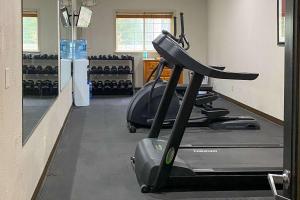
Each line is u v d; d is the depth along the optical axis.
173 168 3.52
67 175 4.02
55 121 5.02
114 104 9.13
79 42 8.91
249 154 4.11
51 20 4.87
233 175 3.53
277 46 6.68
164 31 4.13
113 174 4.05
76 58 8.89
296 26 1.36
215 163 3.76
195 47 11.77
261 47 7.46
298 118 1.38
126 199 3.38
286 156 1.45
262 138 5.69
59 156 4.73
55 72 5.12
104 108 8.53
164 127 6.29
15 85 2.65
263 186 3.63
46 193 3.51
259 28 7.55
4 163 2.32
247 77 3.54
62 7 6.82
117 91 10.89
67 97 7.23
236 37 9.05
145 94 6.23
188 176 3.53
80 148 5.11
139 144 4.22
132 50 11.63
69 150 5.01
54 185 3.72
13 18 2.60
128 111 6.29
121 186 3.70
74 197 3.41
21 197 2.82
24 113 3.01
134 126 6.22
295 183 1.40
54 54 5.05
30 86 3.40
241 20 8.66
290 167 1.42
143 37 11.62
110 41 11.44
